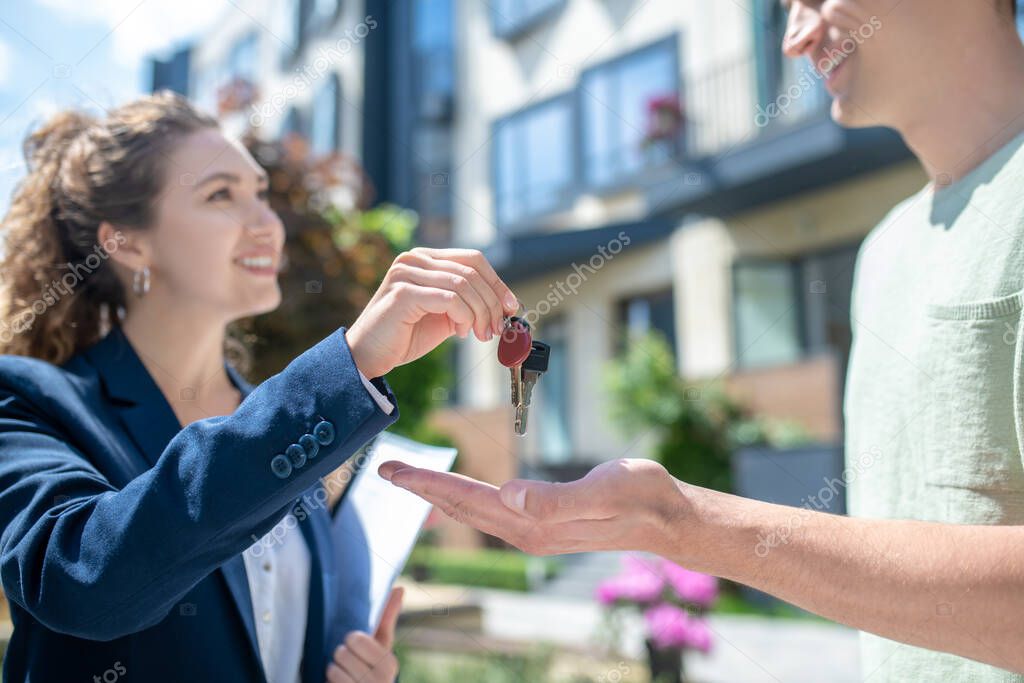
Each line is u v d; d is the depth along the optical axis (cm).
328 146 1043
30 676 94
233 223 120
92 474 89
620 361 897
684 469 841
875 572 74
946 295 106
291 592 116
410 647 403
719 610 707
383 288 84
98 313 122
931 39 112
